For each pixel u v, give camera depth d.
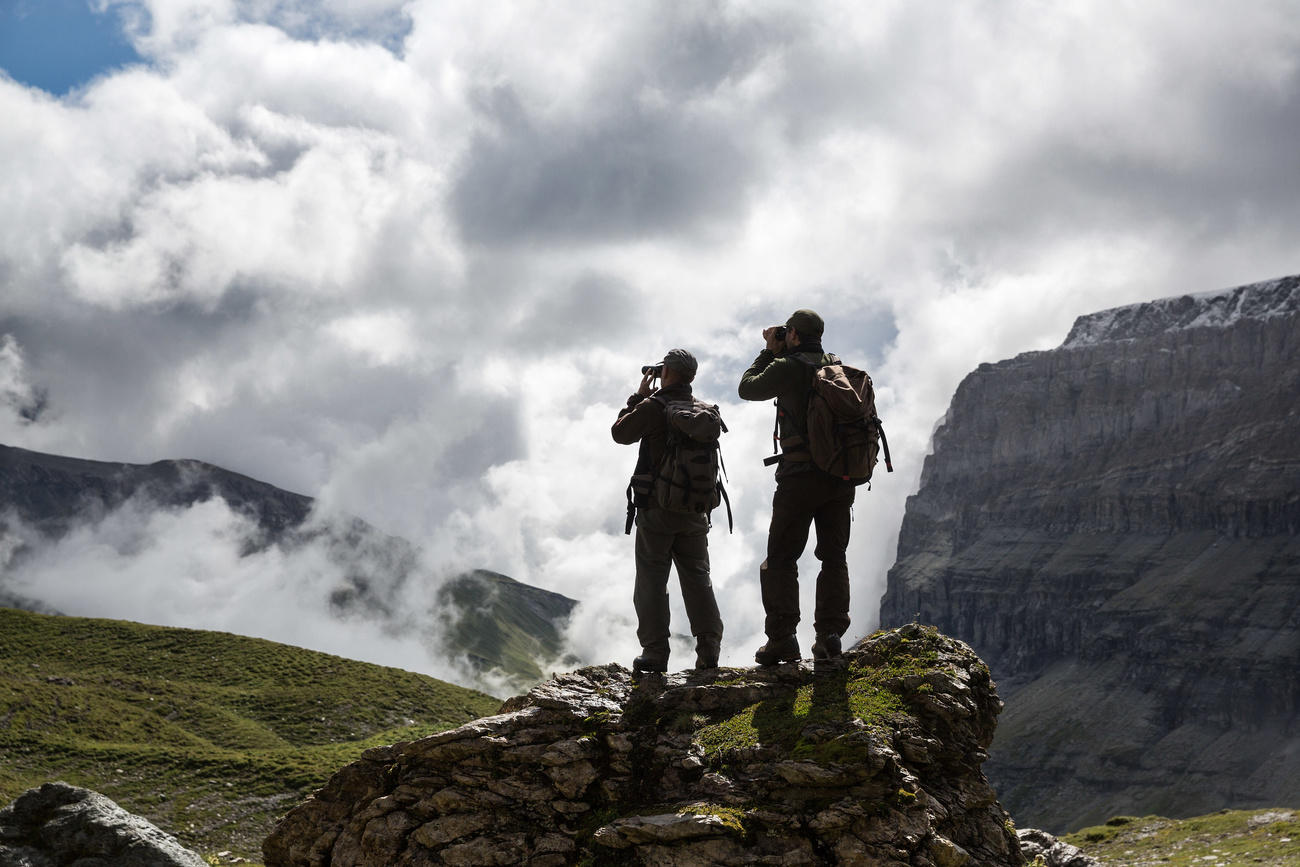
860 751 8.63
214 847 70.44
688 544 11.31
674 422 10.77
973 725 9.82
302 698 133.00
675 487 10.73
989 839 9.16
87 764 89.31
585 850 8.92
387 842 9.36
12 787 80.94
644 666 10.91
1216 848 65.94
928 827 8.30
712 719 9.97
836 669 10.42
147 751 92.25
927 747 9.06
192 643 154.75
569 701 10.22
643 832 8.39
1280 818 70.12
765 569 10.77
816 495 10.30
